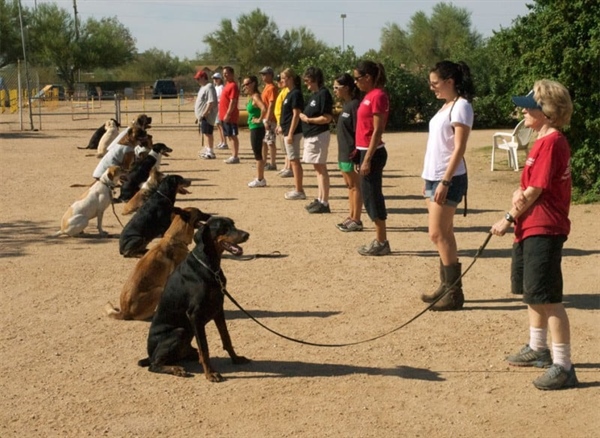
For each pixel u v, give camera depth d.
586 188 13.23
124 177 11.12
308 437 4.96
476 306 7.56
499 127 29.36
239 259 9.46
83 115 39.44
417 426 5.10
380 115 8.91
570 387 5.62
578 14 12.94
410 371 6.01
